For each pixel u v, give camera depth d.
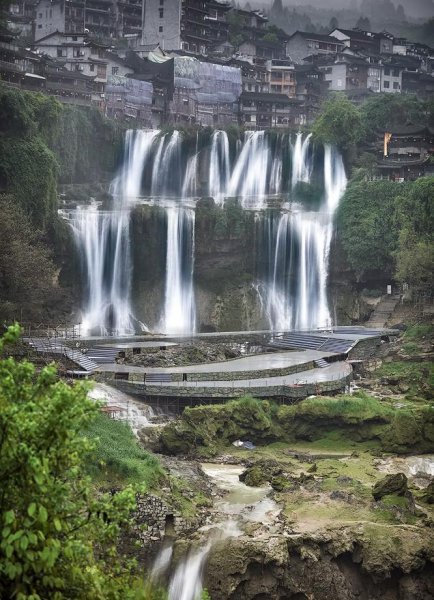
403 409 92.75
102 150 162.75
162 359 107.69
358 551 65.31
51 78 173.88
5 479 31.94
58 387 33.25
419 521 69.06
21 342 103.62
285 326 150.75
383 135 178.62
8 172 130.12
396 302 146.75
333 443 90.12
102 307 140.75
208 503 71.00
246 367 104.06
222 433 87.88
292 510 70.31
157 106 193.00
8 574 30.72
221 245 149.62
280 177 171.12
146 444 84.25
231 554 62.78
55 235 134.75
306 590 63.41
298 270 153.25
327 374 104.25
